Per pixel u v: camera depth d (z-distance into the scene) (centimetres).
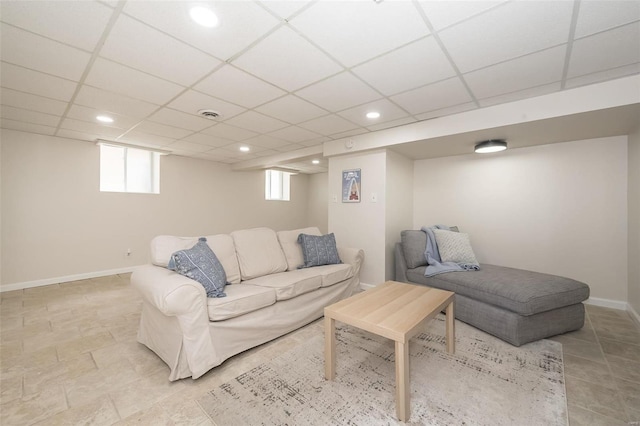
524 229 351
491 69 203
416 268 328
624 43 171
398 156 398
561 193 328
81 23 153
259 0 136
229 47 176
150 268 219
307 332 252
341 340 236
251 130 358
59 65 198
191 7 141
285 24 154
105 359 204
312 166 643
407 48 178
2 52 181
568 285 238
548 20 151
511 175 360
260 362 201
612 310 294
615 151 299
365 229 386
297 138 396
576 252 320
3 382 177
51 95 250
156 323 204
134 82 224
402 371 146
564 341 229
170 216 530
